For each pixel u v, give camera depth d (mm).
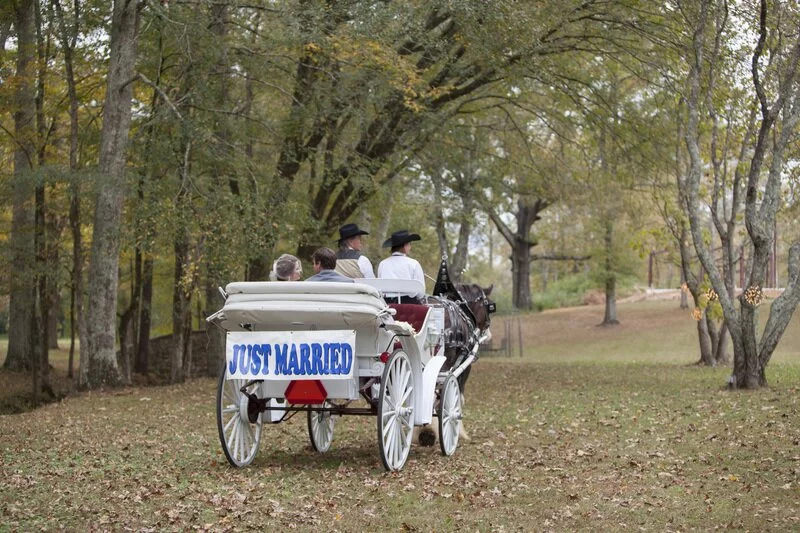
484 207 29766
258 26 21156
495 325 56000
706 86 19516
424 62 22062
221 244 19672
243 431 9461
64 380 27734
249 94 21875
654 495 7855
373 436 12109
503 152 29938
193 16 19688
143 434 12383
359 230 11117
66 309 46750
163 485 8250
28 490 8039
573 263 73812
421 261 40375
